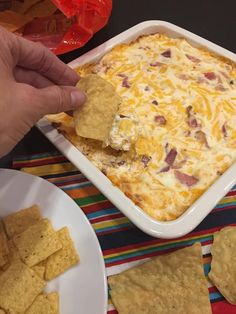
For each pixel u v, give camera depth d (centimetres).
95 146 26
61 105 23
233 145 25
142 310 23
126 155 25
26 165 28
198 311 23
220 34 35
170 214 23
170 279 24
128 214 22
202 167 25
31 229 25
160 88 28
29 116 22
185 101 27
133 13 36
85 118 24
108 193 23
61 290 23
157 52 31
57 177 28
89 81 25
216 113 27
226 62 29
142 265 24
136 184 24
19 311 23
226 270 24
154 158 25
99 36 34
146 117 27
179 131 26
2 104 20
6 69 22
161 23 32
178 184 24
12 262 24
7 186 26
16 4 34
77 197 27
